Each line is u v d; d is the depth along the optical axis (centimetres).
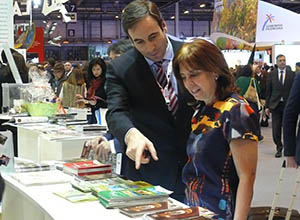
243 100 160
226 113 156
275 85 711
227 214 160
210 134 160
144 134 198
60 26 2281
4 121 354
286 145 321
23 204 198
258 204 434
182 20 2431
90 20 2314
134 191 170
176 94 194
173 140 197
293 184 508
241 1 386
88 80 439
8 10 480
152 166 200
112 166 217
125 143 182
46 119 348
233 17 401
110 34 2341
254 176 155
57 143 268
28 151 315
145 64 196
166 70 194
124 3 2070
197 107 176
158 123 197
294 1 1791
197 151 162
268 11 710
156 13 182
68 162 230
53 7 455
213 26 453
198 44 162
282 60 721
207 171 161
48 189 190
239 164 154
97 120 341
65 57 2297
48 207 162
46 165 233
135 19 178
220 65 161
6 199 214
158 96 196
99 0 1962
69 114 354
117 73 200
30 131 308
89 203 166
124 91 200
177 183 199
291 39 704
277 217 238
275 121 705
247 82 275
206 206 163
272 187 498
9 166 223
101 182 192
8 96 402
